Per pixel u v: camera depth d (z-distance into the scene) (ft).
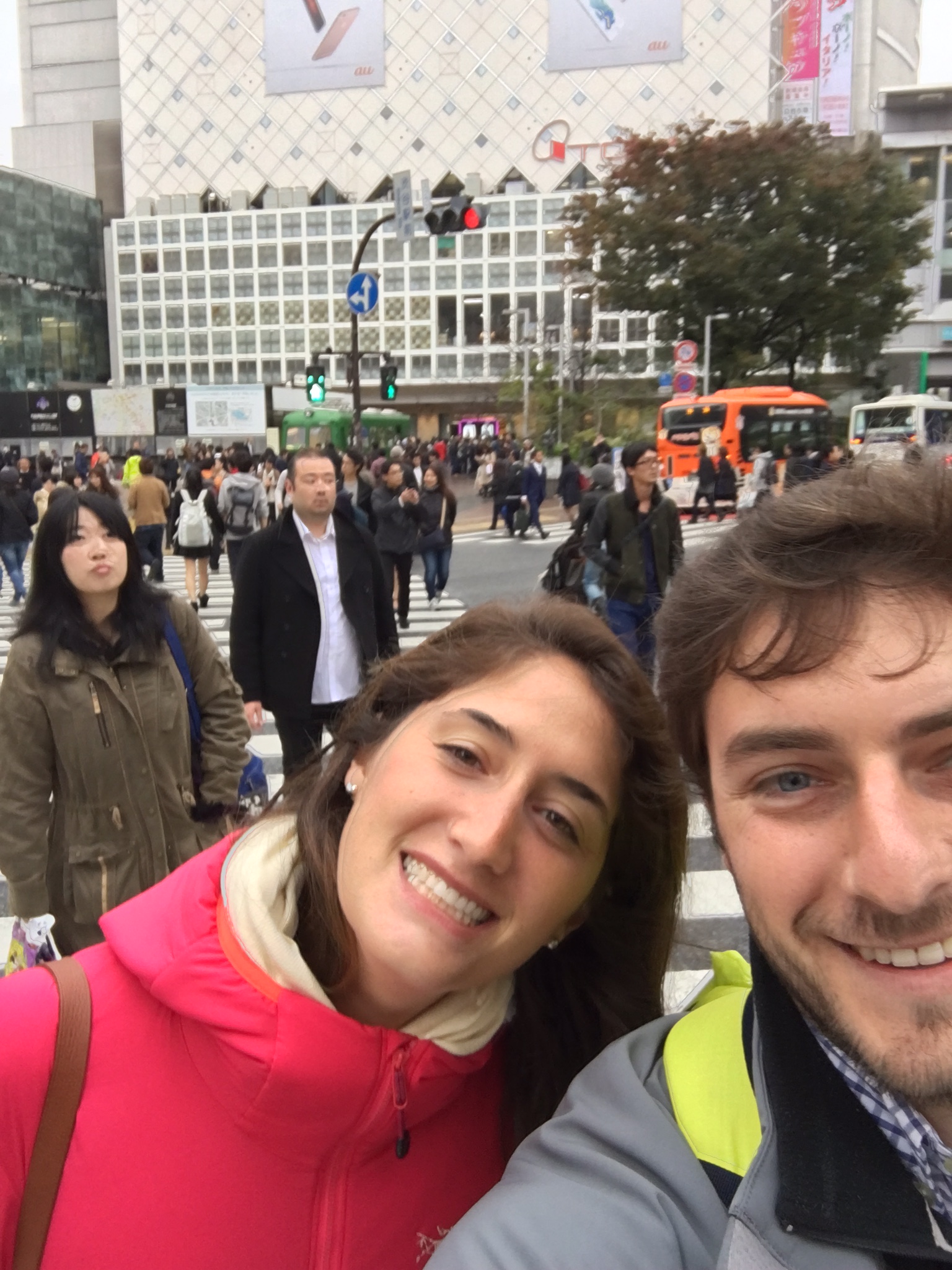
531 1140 3.80
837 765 2.97
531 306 270.46
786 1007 3.35
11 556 44.78
